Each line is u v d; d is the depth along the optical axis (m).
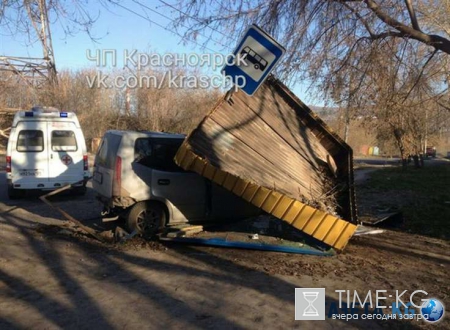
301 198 6.66
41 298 4.56
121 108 28.11
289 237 7.07
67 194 11.75
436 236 8.55
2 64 7.67
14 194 11.18
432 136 20.31
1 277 5.17
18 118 11.08
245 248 6.74
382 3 8.30
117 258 6.09
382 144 28.42
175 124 26.08
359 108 9.96
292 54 8.52
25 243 6.73
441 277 5.85
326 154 7.77
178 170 7.43
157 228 7.24
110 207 7.21
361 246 7.34
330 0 8.05
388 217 9.48
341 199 7.20
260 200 6.03
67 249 6.46
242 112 7.39
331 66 8.93
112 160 7.21
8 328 3.84
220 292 4.89
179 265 5.86
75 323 3.98
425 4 8.85
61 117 11.46
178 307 4.43
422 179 21.86
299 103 7.77
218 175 6.15
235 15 8.52
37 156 11.19
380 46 8.57
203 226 7.55
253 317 4.25
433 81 9.46
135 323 4.02
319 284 5.29
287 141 7.48
